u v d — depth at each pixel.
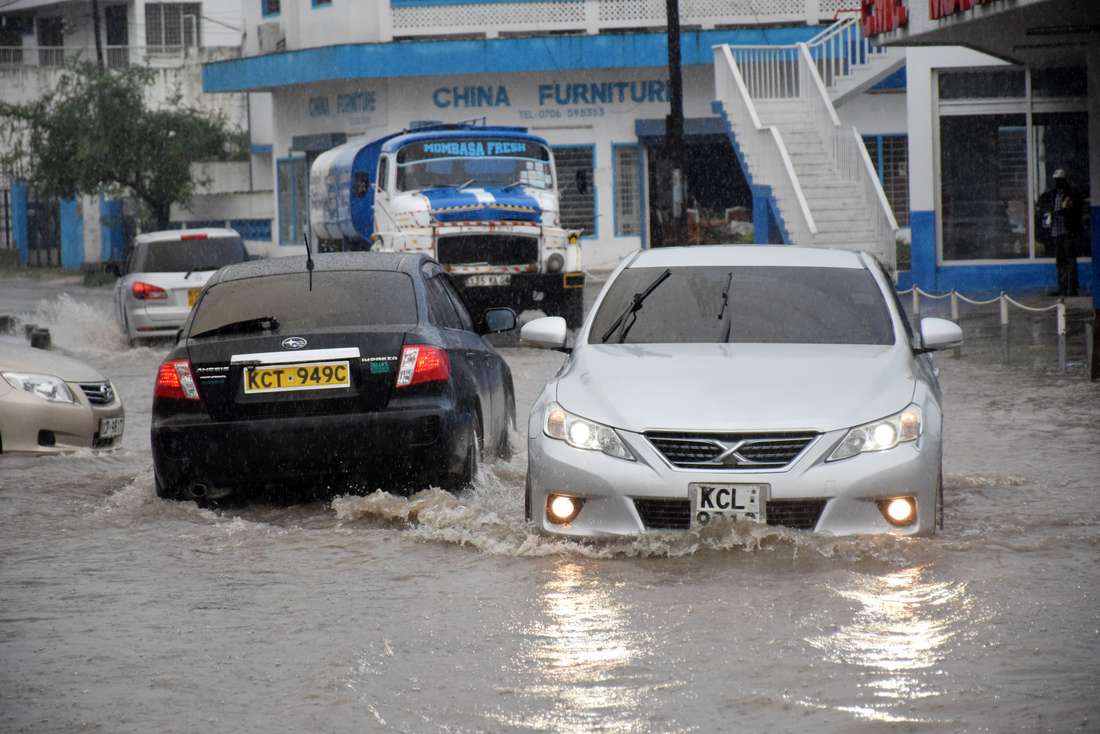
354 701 10.02
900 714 9.48
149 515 16.94
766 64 63.22
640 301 16.52
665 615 12.05
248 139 97.94
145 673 10.80
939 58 53.00
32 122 89.75
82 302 67.94
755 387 14.32
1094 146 40.81
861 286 16.70
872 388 14.34
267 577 13.91
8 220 116.94
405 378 16.91
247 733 9.43
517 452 22.14
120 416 22.66
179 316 43.00
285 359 16.86
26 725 9.66
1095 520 15.74
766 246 17.77
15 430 21.02
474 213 42.03
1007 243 53.91
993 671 10.35
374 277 18.33
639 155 77.50
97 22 101.00
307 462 16.75
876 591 12.62
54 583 13.78
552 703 9.88
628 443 14.01
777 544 13.81
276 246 87.44
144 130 87.75
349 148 49.44
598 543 14.24
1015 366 32.12
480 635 11.62
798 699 9.84
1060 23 38.34
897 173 74.00
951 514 16.23
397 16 77.12
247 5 87.00
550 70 76.31
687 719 9.49
